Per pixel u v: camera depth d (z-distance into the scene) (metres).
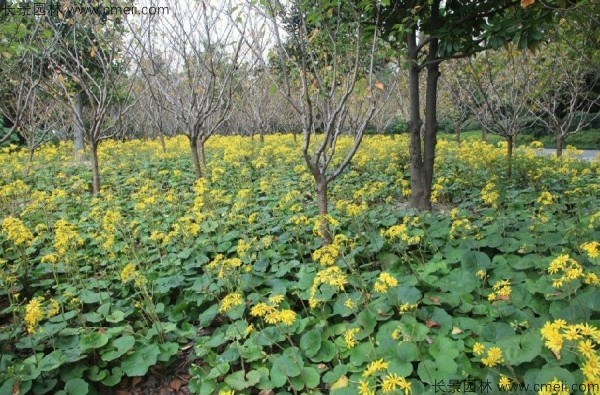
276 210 4.87
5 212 5.54
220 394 2.09
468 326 2.57
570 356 2.09
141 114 14.03
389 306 2.80
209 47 5.71
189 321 3.31
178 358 2.90
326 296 2.99
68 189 7.22
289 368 2.46
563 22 5.25
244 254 3.66
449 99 11.39
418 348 2.37
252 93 11.76
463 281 3.06
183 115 6.40
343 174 7.08
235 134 17.80
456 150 9.20
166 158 9.77
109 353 2.66
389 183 6.56
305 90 3.62
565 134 8.07
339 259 3.53
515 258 3.35
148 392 2.65
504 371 2.14
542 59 7.07
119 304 3.27
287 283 3.41
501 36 4.17
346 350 2.61
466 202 5.34
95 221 5.08
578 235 3.44
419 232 3.80
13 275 3.70
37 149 11.80
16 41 4.41
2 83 5.35
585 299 2.51
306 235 4.25
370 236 3.94
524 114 8.40
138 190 7.07
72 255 3.59
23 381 2.39
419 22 4.98
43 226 4.38
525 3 3.30
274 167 8.39
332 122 3.75
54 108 9.62
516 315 2.61
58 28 5.77
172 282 3.51
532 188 5.64
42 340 2.81
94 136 6.65
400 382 1.77
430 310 2.79
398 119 19.91
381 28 4.76
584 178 6.18
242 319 3.01
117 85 8.13
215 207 5.38
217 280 3.50
